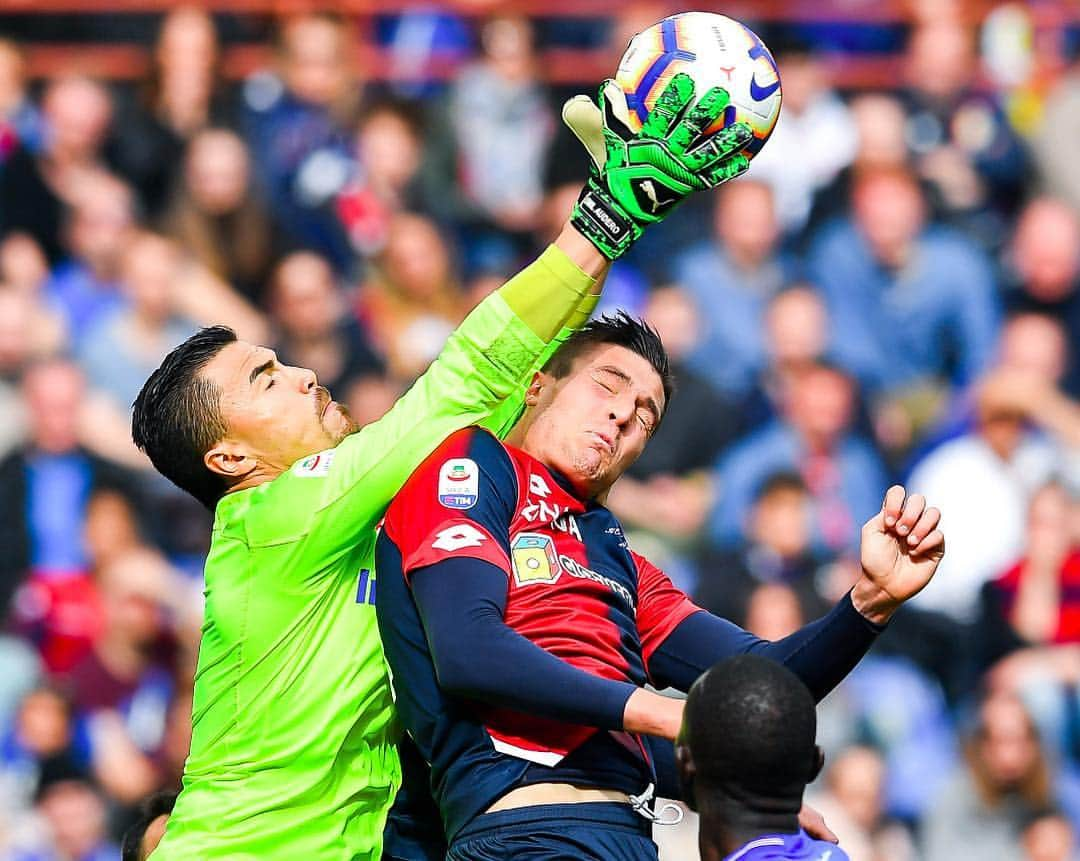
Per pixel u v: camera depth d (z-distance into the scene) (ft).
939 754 96.68
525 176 115.65
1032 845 93.45
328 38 114.01
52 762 95.50
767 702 35.73
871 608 40.86
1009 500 104.88
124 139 112.37
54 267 109.50
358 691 43.37
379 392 106.01
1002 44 120.26
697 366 107.14
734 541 100.89
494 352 42.98
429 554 40.42
